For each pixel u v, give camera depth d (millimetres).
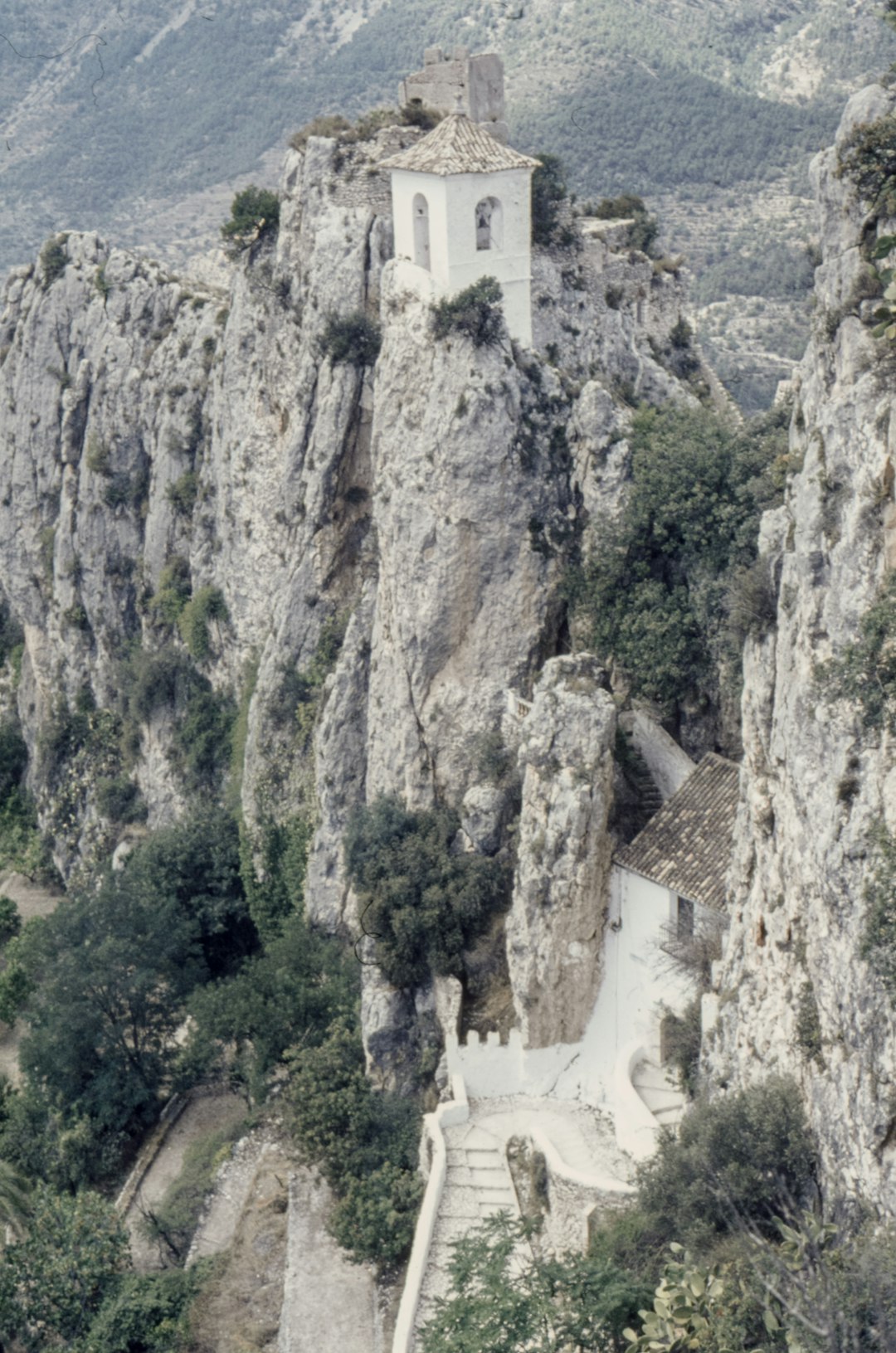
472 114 75438
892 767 36250
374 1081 62625
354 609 73375
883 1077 35281
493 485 62406
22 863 109000
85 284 105625
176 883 82500
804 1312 34250
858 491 38000
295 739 78188
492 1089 56438
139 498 101375
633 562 59500
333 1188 57719
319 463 75625
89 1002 71750
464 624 64000
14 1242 61250
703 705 58000
